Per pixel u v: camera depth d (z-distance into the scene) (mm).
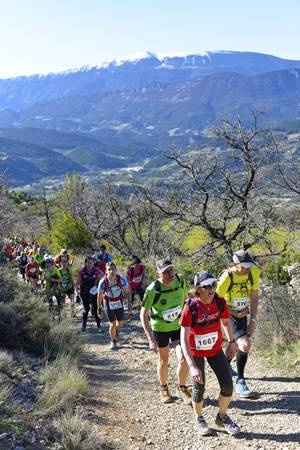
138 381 7805
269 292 9711
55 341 8914
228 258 16812
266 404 6234
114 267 10422
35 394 6340
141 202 26609
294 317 8555
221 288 6559
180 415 6156
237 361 6625
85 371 8039
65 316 12820
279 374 7316
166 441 5441
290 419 5703
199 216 16906
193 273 17141
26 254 23297
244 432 5500
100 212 32750
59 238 29953
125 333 11992
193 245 20297
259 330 8695
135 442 5387
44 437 5141
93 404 6453
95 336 11961
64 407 5996
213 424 5785
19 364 7504
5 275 12578
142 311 6656
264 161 16016
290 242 16125
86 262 12633
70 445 4980
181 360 6551
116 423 5879
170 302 6656
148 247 25969
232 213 16844
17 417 5383
